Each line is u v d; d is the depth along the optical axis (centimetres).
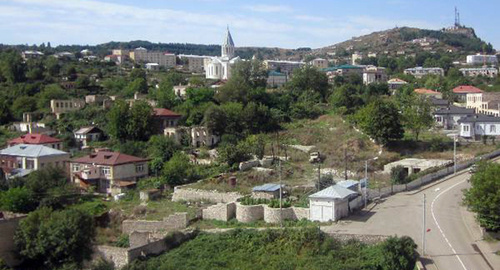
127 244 6462
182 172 9006
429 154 9706
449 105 13862
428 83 19038
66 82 19100
